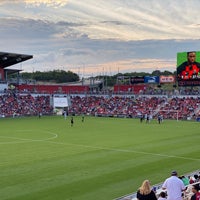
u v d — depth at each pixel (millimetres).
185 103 102500
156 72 187250
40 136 55969
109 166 33188
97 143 48531
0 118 92938
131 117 100938
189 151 42188
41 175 29312
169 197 17344
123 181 27719
